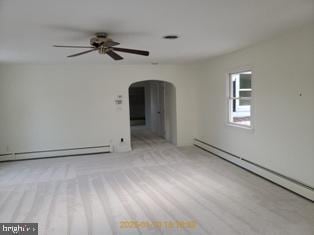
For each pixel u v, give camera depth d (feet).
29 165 17.85
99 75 20.51
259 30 10.81
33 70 19.10
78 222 9.79
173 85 22.52
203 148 21.56
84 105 20.42
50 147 19.95
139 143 24.72
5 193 12.81
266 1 7.39
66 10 7.63
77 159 19.27
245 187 12.87
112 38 11.48
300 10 8.27
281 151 12.67
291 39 11.49
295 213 10.08
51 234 9.00
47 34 10.30
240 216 9.98
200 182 13.75
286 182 12.35
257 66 14.03
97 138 20.95
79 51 13.87
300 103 11.28
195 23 9.43
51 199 11.98
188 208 10.77
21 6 7.22
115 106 21.11
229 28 10.29
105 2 7.09
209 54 16.85
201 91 21.52
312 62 10.50
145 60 18.72
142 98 41.93
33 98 19.27
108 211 10.65
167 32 10.60
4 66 18.51
